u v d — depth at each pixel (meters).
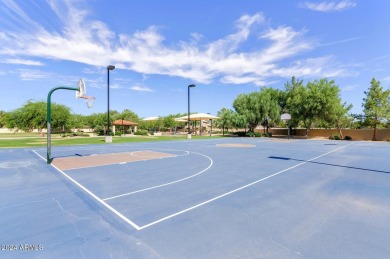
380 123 30.17
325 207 5.27
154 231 4.07
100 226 4.28
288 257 3.25
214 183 7.47
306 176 8.55
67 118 34.56
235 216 4.74
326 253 3.35
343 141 29.27
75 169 9.78
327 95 32.59
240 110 41.38
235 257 3.25
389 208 5.21
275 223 4.40
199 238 3.81
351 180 7.94
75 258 3.24
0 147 18.72
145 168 10.05
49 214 4.85
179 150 17.72
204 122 65.62
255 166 10.63
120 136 39.94
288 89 42.34
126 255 3.31
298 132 42.72
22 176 8.45
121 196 6.07
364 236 3.87
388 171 9.53
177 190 6.64
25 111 31.77
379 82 30.30
